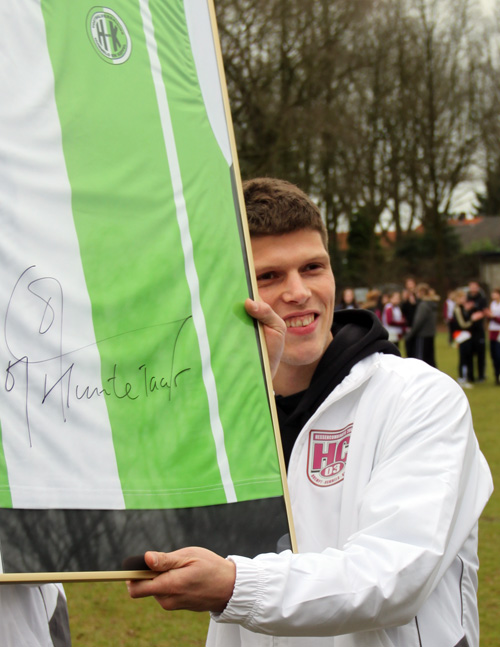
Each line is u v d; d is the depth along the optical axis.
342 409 1.82
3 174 1.50
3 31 1.55
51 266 1.51
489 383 14.26
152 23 1.71
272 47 24.38
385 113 31.41
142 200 1.62
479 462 1.75
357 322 2.00
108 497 1.44
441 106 33.59
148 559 1.37
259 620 1.42
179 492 1.50
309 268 1.89
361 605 1.44
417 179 34.53
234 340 1.65
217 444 1.57
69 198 1.55
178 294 1.61
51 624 1.86
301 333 1.86
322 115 24.55
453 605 1.68
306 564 1.47
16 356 1.43
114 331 1.54
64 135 1.57
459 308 14.52
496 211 44.94
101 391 1.50
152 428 1.52
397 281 37.56
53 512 1.39
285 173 24.64
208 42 1.76
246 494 1.55
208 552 1.42
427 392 1.71
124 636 4.04
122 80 1.65
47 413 1.44
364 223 36.44
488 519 5.84
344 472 1.75
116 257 1.57
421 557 1.47
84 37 1.62
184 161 1.68
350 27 25.98
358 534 1.54
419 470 1.58
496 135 35.03
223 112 1.75
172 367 1.57
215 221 1.69
